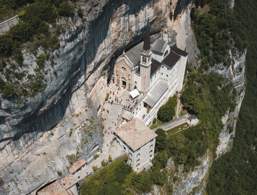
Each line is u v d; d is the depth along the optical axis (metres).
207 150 131.75
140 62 115.38
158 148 116.38
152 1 117.25
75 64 94.19
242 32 167.38
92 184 103.25
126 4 104.94
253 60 195.38
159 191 113.00
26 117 85.88
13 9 88.31
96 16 92.81
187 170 122.25
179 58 128.50
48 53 84.75
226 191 145.75
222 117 145.62
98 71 109.69
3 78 79.19
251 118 175.75
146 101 120.94
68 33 87.56
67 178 100.31
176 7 137.38
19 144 90.12
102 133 111.19
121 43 113.56
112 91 120.38
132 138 106.00
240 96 166.62
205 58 154.00
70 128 103.12
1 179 87.38
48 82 86.44
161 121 127.62
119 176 106.12
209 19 158.50
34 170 94.12
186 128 128.50
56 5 87.88
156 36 133.62
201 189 134.50
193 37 154.38
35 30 84.44
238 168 155.12
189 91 138.25
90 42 97.75
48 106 90.50
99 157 109.00
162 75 127.06
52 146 98.56
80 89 103.69
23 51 81.69
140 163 109.94
